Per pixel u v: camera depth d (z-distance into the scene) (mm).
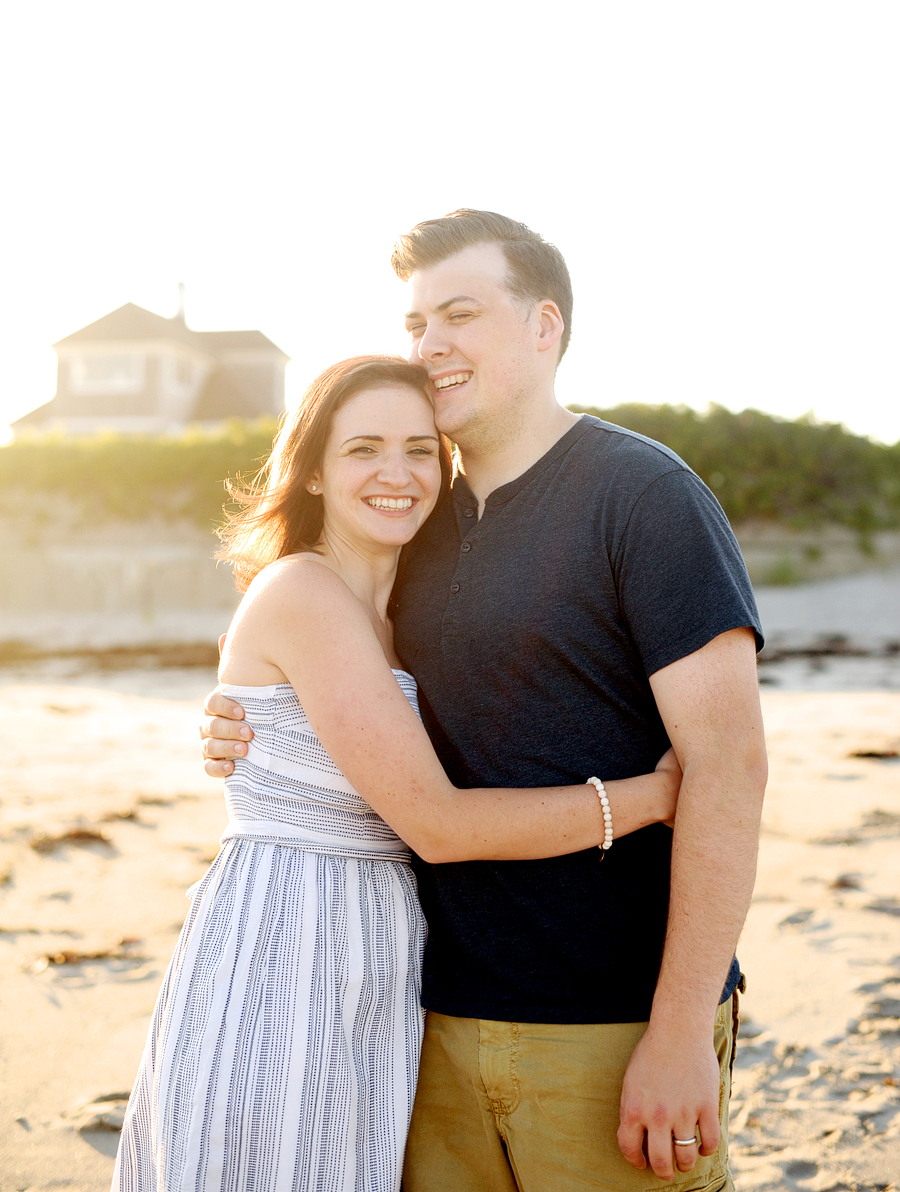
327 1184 1828
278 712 1963
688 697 1745
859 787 6332
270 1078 1817
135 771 7480
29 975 3844
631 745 1881
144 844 5527
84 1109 2932
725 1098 1887
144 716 10312
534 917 1864
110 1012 3551
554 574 1876
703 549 1776
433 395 2088
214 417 36844
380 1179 1914
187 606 21766
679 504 1806
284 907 1908
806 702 10102
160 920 4402
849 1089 2996
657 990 1743
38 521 23281
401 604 2125
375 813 1994
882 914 4273
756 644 1808
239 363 38688
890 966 3773
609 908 1860
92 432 35375
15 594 22562
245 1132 1808
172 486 23281
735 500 20984
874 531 20891
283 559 2037
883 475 21531
